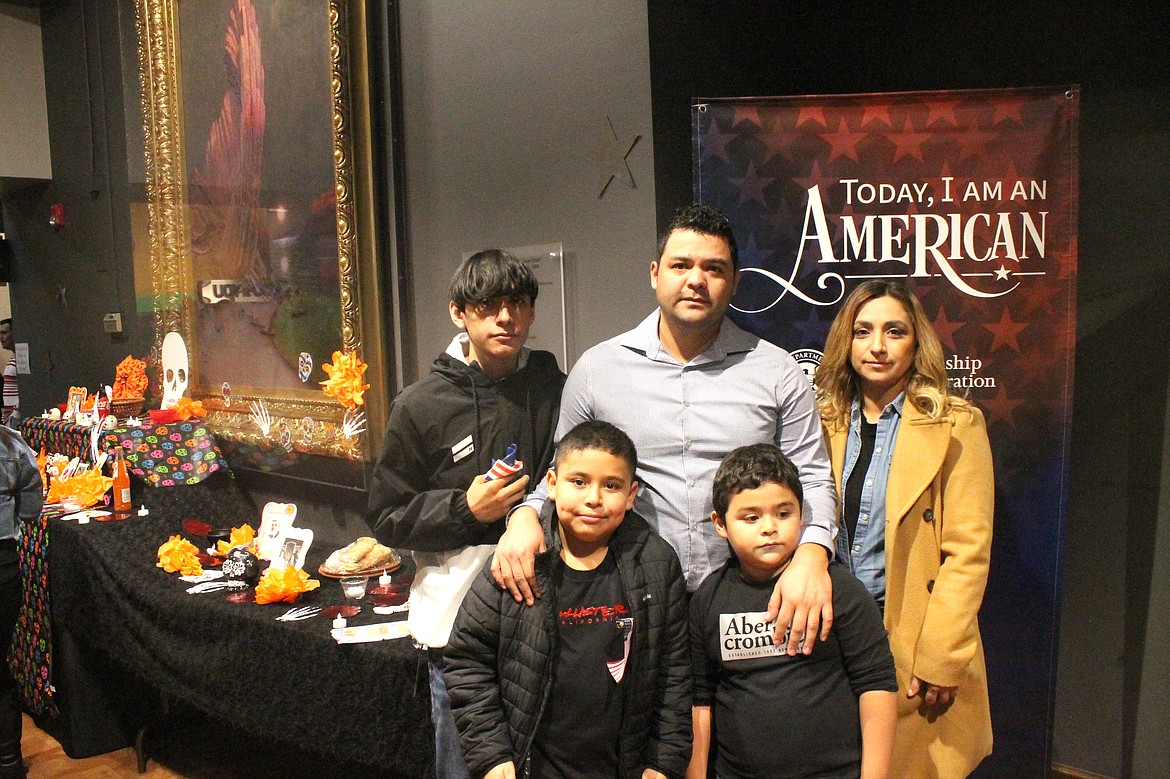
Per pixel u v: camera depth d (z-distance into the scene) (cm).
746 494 153
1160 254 223
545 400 193
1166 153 219
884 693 152
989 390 204
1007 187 200
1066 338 200
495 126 277
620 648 155
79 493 353
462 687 159
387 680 206
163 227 404
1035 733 210
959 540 178
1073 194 198
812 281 208
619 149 247
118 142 444
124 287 456
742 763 155
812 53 231
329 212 306
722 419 168
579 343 264
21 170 496
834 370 189
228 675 247
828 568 157
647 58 240
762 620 156
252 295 350
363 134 296
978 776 215
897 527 178
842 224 206
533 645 154
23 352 573
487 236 283
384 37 299
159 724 330
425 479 188
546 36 262
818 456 171
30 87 497
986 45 225
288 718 230
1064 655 246
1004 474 205
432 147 295
